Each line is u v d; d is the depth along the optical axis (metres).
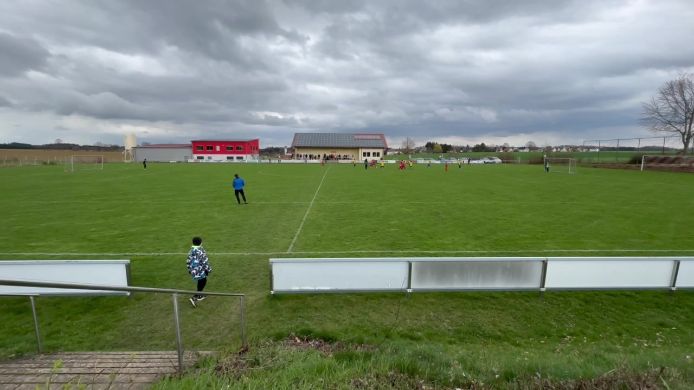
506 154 100.81
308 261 7.62
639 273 7.86
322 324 6.69
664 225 14.20
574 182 31.28
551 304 7.45
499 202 19.94
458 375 3.83
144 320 6.80
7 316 6.83
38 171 44.44
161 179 34.03
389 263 7.67
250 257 10.29
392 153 145.88
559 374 3.92
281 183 30.84
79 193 23.42
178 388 3.10
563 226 14.02
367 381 3.36
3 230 13.35
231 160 89.62
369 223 14.58
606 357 5.05
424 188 26.86
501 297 7.71
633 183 30.06
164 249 11.00
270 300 7.57
